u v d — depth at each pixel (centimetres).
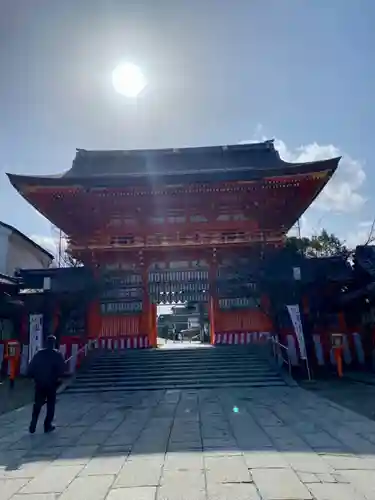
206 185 2966
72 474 776
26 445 1017
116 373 2222
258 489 662
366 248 2612
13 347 2231
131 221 3184
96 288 2906
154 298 2970
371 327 2466
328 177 2894
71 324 2789
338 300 2550
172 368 2247
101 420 1319
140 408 1522
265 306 2792
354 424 1148
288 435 1032
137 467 803
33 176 2909
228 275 2991
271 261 2798
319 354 2466
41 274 2955
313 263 2692
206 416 1318
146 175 2962
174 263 3089
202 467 784
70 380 2150
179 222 3178
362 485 671
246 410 1403
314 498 620
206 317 5281
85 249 3033
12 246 3669
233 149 3775
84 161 3744
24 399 1833
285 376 2097
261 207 3100
